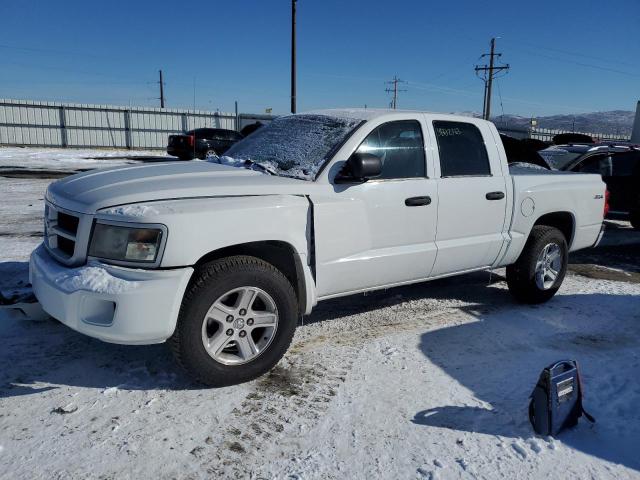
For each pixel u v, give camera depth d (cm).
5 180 1444
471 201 459
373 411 328
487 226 477
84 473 264
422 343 433
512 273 528
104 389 343
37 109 3123
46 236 378
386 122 419
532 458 284
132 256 316
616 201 966
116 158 2472
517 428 312
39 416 311
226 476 266
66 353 389
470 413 328
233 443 293
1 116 3038
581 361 409
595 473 274
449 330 464
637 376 386
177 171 389
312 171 390
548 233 525
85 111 3250
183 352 331
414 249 429
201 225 325
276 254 384
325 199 378
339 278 395
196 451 284
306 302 383
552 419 300
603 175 959
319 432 305
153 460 276
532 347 434
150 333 314
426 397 346
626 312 529
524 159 727
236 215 337
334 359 399
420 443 296
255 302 363
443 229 445
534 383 370
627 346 443
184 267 322
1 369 361
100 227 322
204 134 2167
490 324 482
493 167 482
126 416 314
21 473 262
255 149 452
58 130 3198
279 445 292
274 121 502
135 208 320
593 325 490
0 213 966
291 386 356
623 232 998
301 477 266
